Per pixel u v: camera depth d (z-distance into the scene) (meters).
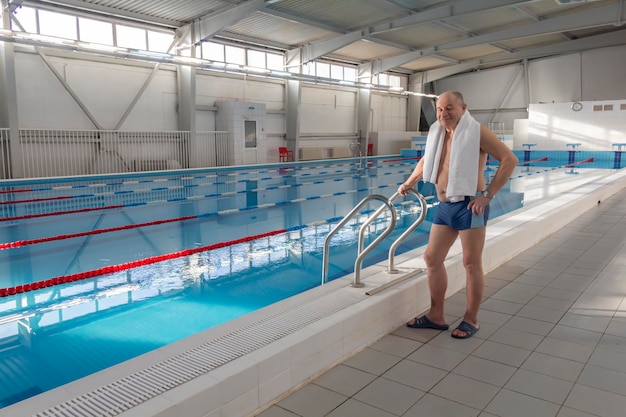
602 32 18.27
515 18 14.88
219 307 3.62
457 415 1.85
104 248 5.39
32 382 2.51
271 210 7.95
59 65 11.56
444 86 23.80
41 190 9.95
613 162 16.55
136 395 1.67
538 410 1.87
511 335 2.60
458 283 3.36
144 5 11.24
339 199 9.17
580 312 2.91
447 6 12.50
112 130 12.54
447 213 2.52
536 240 4.77
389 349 2.46
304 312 2.41
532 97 21.14
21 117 11.10
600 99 19.28
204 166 15.12
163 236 6.01
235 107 15.15
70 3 10.79
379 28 13.98
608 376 2.13
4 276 4.38
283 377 2.00
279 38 15.09
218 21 11.80
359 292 2.71
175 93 14.09
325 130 19.55
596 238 4.90
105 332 3.15
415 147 20.95
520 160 18.31
